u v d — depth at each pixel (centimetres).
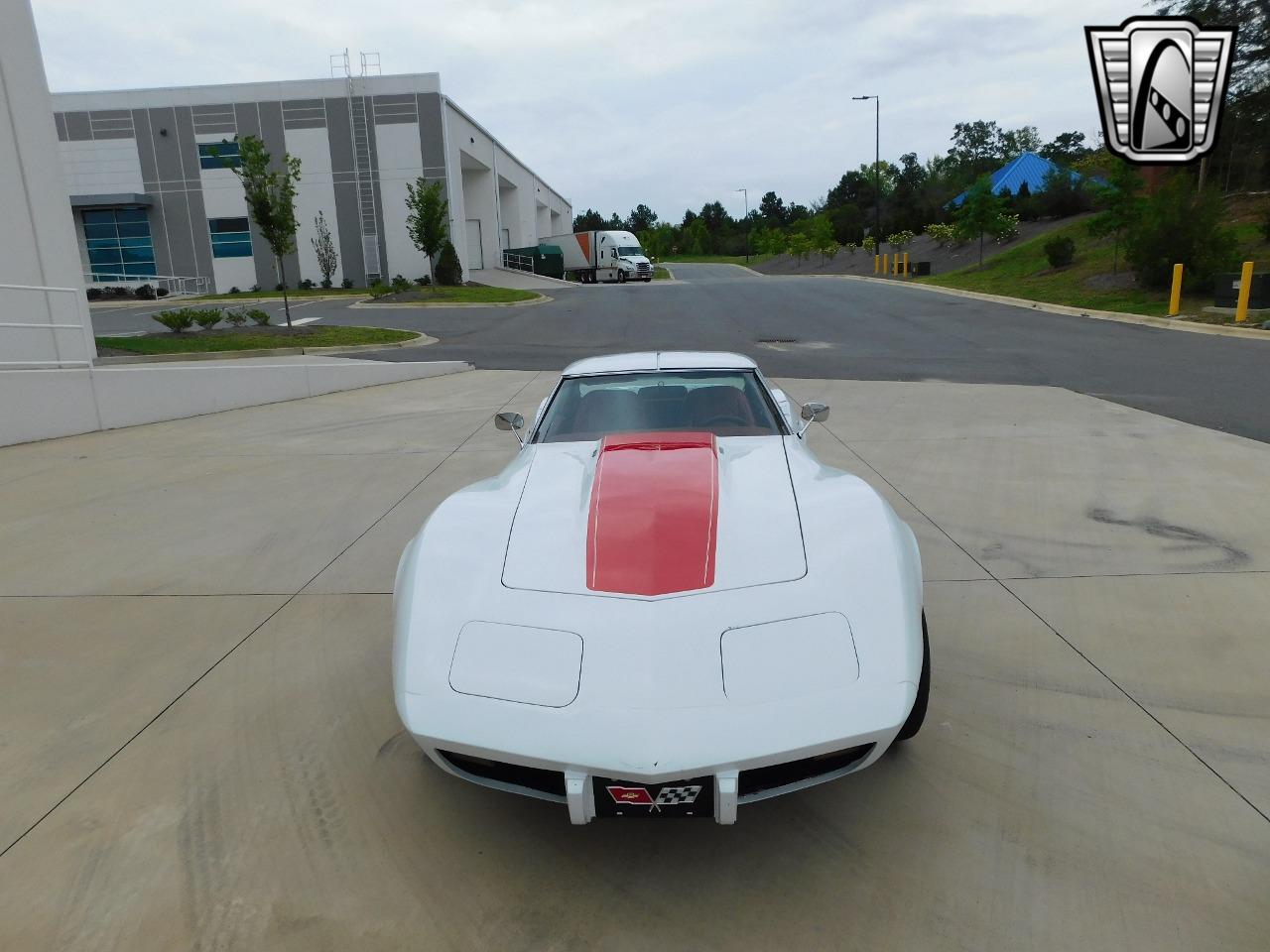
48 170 1165
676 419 381
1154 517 516
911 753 286
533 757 214
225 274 3975
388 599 435
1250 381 1002
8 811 267
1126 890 222
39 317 1169
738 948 209
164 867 242
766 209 10925
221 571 480
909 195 6278
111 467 746
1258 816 248
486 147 4584
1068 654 348
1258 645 351
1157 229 1938
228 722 319
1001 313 1973
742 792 220
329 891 232
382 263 3934
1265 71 2381
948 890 225
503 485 324
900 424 813
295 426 925
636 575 246
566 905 225
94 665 367
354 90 3762
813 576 246
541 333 1914
